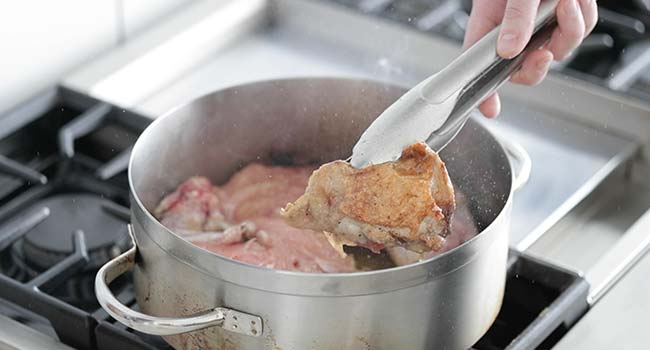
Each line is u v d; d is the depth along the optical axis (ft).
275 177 4.62
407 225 3.81
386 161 3.87
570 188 5.07
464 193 4.34
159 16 5.82
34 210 4.69
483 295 3.87
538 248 4.75
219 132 4.49
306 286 3.62
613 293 4.38
